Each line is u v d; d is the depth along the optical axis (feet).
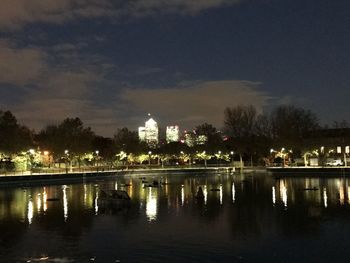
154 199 183.83
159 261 83.25
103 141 555.69
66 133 424.46
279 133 453.99
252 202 168.55
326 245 94.22
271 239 100.07
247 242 97.30
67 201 181.47
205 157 550.77
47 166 455.22
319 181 277.85
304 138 449.89
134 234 107.14
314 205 155.63
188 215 136.36
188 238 101.81
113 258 85.66
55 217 136.26
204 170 439.22
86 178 324.60
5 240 102.37
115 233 108.78
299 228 112.37
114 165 547.08
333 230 109.40
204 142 595.47
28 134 389.39
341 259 84.02
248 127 491.72
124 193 169.48
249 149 490.08
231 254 87.61
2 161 363.56
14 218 135.33
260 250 90.43
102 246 95.20
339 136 494.59
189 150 583.99
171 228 114.21
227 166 506.48
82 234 108.17
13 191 233.35
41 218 134.72
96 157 525.75
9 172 335.06
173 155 603.67
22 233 110.63
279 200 173.47
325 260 83.51
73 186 271.69
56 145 414.62
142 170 416.87
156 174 413.80
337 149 491.72
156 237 103.30
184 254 87.86
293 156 491.72
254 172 429.38
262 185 255.91
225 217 131.34
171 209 150.71
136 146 555.28
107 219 130.52
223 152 552.00
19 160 363.76
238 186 251.19
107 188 250.37
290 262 82.33
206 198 186.29
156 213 141.49
